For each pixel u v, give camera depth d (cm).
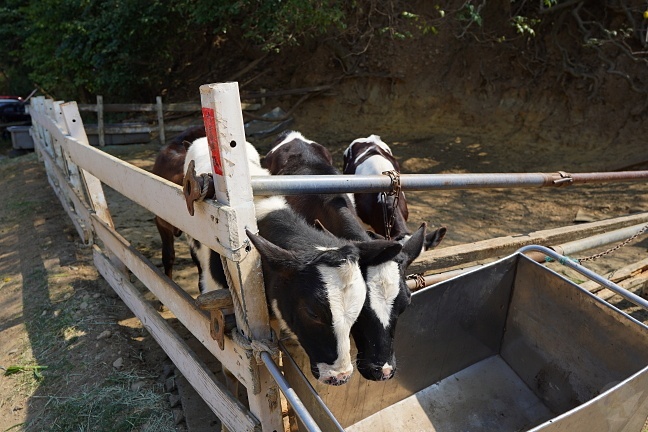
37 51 1297
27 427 322
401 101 1056
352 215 307
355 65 1109
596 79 845
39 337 407
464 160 858
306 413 177
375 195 412
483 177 308
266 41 1066
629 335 248
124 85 1241
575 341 280
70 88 1434
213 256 266
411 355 299
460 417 304
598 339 266
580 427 207
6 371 371
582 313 272
